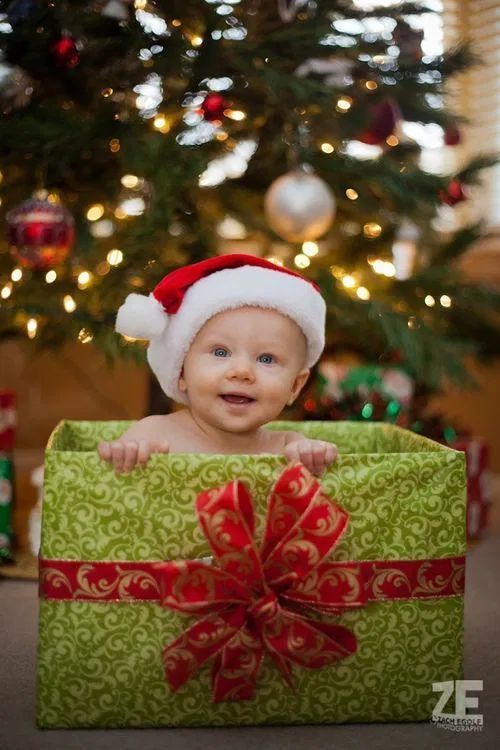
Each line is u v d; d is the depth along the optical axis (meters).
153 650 1.07
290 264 1.88
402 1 1.85
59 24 1.55
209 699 1.08
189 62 1.67
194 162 1.64
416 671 1.11
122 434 1.43
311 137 1.78
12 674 1.25
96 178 1.84
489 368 2.50
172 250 1.81
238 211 1.96
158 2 1.62
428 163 2.94
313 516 1.05
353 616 1.09
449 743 1.05
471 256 2.84
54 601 1.07
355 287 1.87
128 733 1.07
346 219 1.99
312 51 1.70
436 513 1.10
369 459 1.09
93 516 1.06
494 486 2.77
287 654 1.06
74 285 1.81
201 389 1.24
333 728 1.09
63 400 3.05
